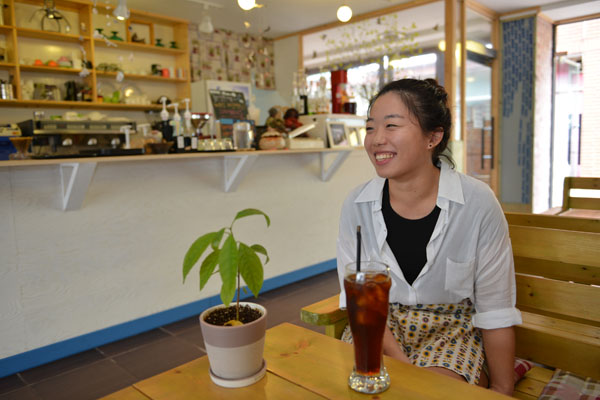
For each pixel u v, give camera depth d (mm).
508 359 1119
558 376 1180
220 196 3061
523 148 6383
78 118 5070
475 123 6207
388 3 5801
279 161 3443
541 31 6262
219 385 779
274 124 3293
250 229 3270
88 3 5059
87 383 2107
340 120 3945
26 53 4969
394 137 1068
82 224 2422
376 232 1221
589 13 6188
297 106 3908
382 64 6414
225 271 694
